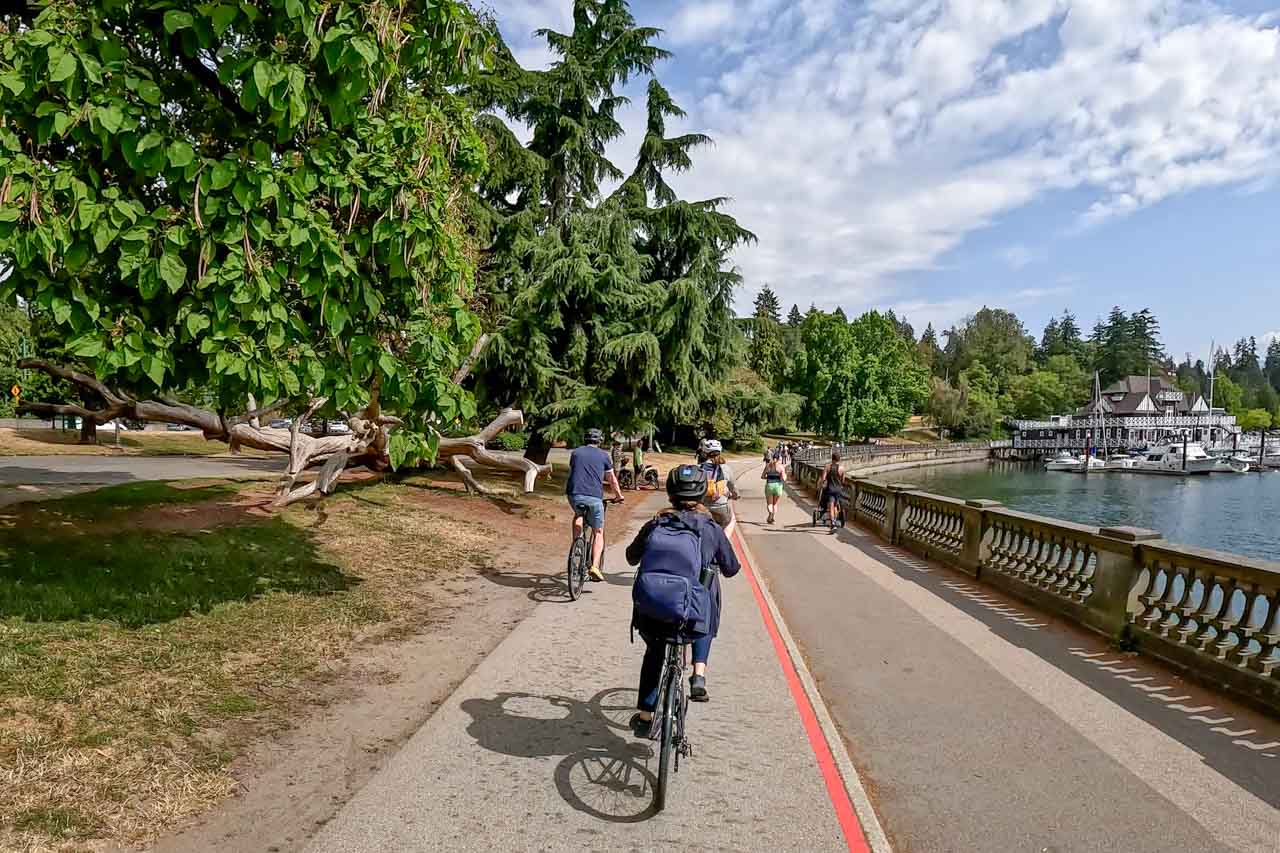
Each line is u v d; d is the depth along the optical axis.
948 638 7.71
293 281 5.93
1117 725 5.30
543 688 5.78
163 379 6.00
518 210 24.11
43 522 8.85
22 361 10.34
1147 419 132.12
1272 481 83.06
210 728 4.78
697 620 4.21
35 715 4.48
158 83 5.77
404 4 6.20
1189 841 3.75
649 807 3.96
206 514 10.73
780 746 4.79
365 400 6.41
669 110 25.05
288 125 5.57
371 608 8.01
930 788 4.32
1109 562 7.57
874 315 100.44
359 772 4.34
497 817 3.81
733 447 74.06
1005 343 172.62
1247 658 5.74
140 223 5.18
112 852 3.39
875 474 69.25
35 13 6.00
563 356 21.61
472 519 14.73
